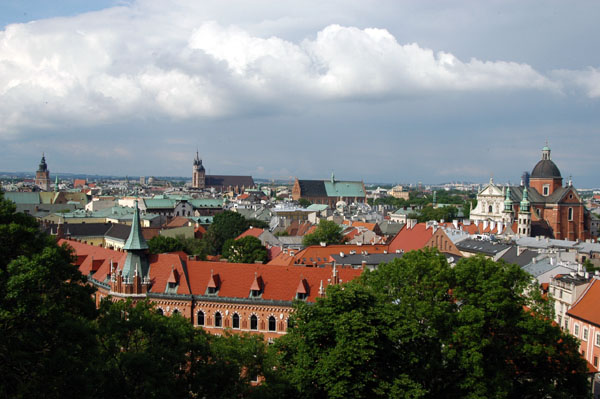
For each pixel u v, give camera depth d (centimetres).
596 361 9319
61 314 4556
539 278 12075
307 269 9469
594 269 14312
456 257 15788
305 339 6019
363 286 7069
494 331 6631
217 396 5100
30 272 4372
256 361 5694
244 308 9206
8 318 4194
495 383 6009
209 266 9800
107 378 4478
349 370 5453
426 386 6366
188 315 9381
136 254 9738
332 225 19462
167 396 4484
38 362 4212
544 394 6181
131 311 5578
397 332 5900
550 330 6356
